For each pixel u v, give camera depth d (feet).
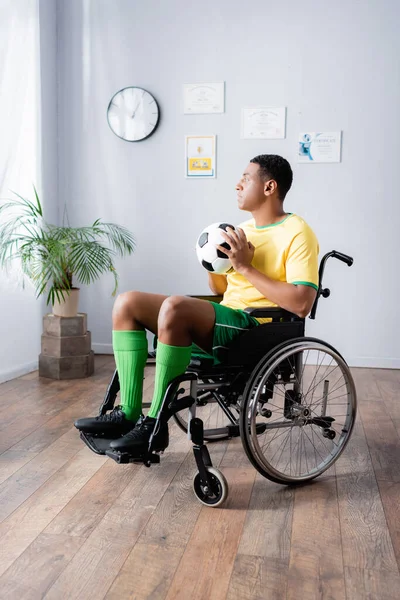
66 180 11.49
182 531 4.64
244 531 4.66
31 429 7.08
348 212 10.70
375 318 10.87
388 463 6.23
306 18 10.45
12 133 9.35
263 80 10.66
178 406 5.02
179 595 3.80
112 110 11.12
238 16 10.63
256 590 3.88
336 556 4.32
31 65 10.09
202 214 11.12
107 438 5.35
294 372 5.68
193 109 10.91
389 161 10.48
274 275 5.60
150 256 11.40
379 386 9.61
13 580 3.93
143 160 11.19
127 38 11.00
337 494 5.41
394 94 10.34
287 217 5.67
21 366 9.98
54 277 9.42
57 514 4.90
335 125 10.55
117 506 5.06
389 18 10.22
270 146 10.77
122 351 5.44
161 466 5.98
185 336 5.06
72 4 11.10
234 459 6.23
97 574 4.02
